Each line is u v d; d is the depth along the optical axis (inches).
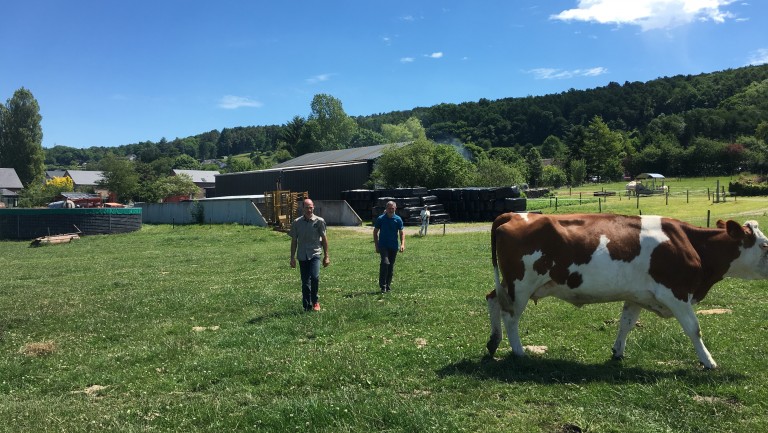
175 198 3265.3
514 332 289.7
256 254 964.6
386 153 2108.8
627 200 2130.9
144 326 403.9
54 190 3159.5
